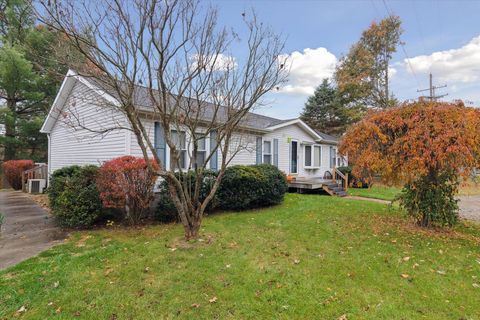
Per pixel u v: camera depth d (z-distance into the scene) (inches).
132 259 151.9
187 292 117.3
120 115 283.9
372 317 100.2
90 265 143.9
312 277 131.7
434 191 218.2
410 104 210.7
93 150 340.5
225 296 114.2
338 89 1000.9
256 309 105.5
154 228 223.6
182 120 197.3
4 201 378.6
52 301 109.7
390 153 202.1
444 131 176.9
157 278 129.5
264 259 153.6
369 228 224.1
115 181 217.6
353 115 950.4
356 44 949.2
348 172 570.9
